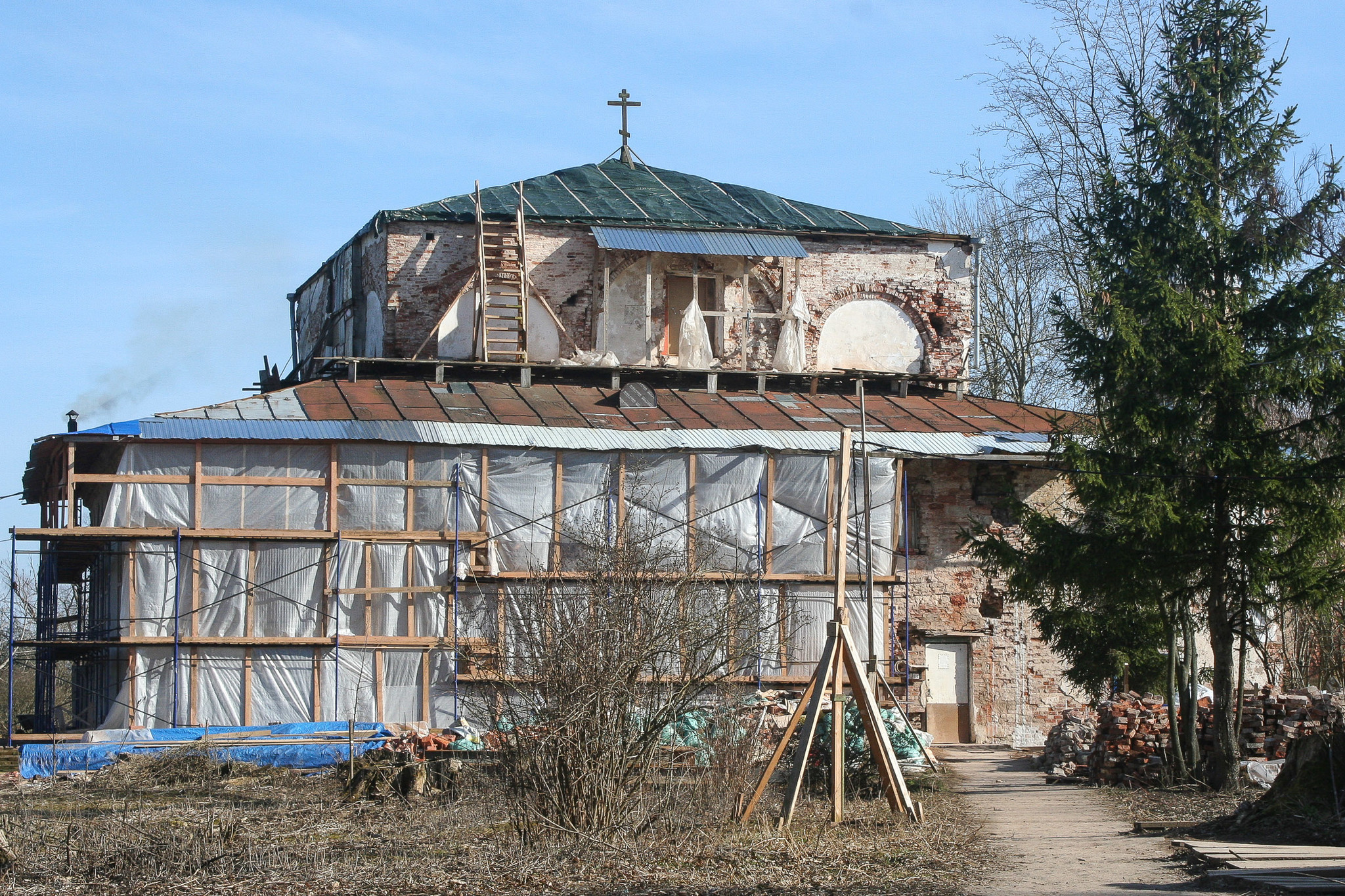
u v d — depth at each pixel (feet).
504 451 87.71
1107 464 62.80
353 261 111.45
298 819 52.75
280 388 114.01
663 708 48.11
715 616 52.42
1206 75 65.26
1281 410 64.28
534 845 44.47
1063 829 52.13
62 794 62.49
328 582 84.64
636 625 47.60
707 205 114.52
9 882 41.09
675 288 110.93
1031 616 78.18
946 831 49.85
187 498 83.46
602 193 114.42
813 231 111.24
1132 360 61.87
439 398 94.07
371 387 95.20
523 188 114.01
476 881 40.86
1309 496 60.59
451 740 71.51
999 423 98.63
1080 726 73.00
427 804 55.72
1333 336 60.44
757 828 48.49
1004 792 63.82
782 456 90.22
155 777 66.80
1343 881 38.65
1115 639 72.49
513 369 99.71
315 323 126.00
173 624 82.38
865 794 59.82
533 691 46.01
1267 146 64.80
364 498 85.71
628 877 41.34
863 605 89.71
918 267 113.70
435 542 86.12
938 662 93.45
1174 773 64.44
